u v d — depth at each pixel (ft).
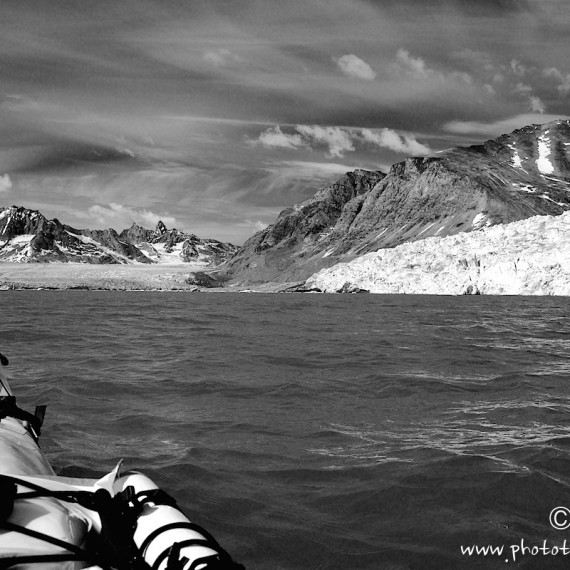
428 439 24.16
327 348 59.82
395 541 14.79
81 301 228.43
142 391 34.65
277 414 29.12
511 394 34.47
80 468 19.79
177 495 17.56
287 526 15.61
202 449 22.45
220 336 73.41
